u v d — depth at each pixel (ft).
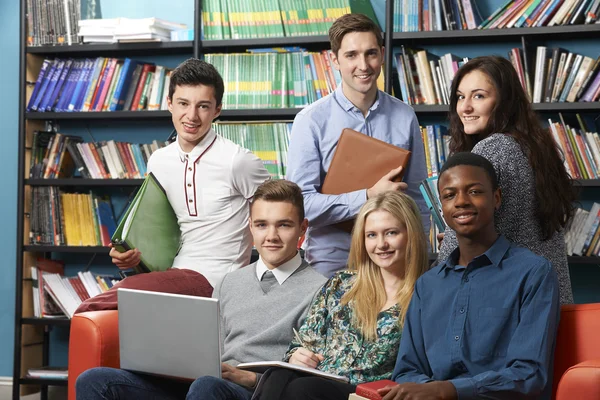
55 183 13.85
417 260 7.54
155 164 9.71
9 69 15.01
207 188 9.48
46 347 14.62
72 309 13.89
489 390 5.95
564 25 11.89
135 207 9.35
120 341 7.76
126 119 14.38
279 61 12.98
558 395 6.07
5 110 15.05
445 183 6.59
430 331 6.69
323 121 9.58
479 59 7.49
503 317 6.39
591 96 11.85
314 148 9.50
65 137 14.10
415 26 12.50
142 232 9.30
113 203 14.53
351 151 9.06
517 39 12.76
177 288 8.95
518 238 7.00
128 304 7.64
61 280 14.03
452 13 12.38
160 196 9.61
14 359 13.97
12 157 15.05
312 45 13.30
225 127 13.01
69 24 13.91
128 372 7.80
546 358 6.17
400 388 5.86
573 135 11.91
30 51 14.01
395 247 7.54
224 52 13.65
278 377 6.84
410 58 12.49
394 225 7.54
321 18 12.87
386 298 7.63
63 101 13.96
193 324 7.32
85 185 14.14
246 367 6.97
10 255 14.97
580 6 11.87
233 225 9.55
